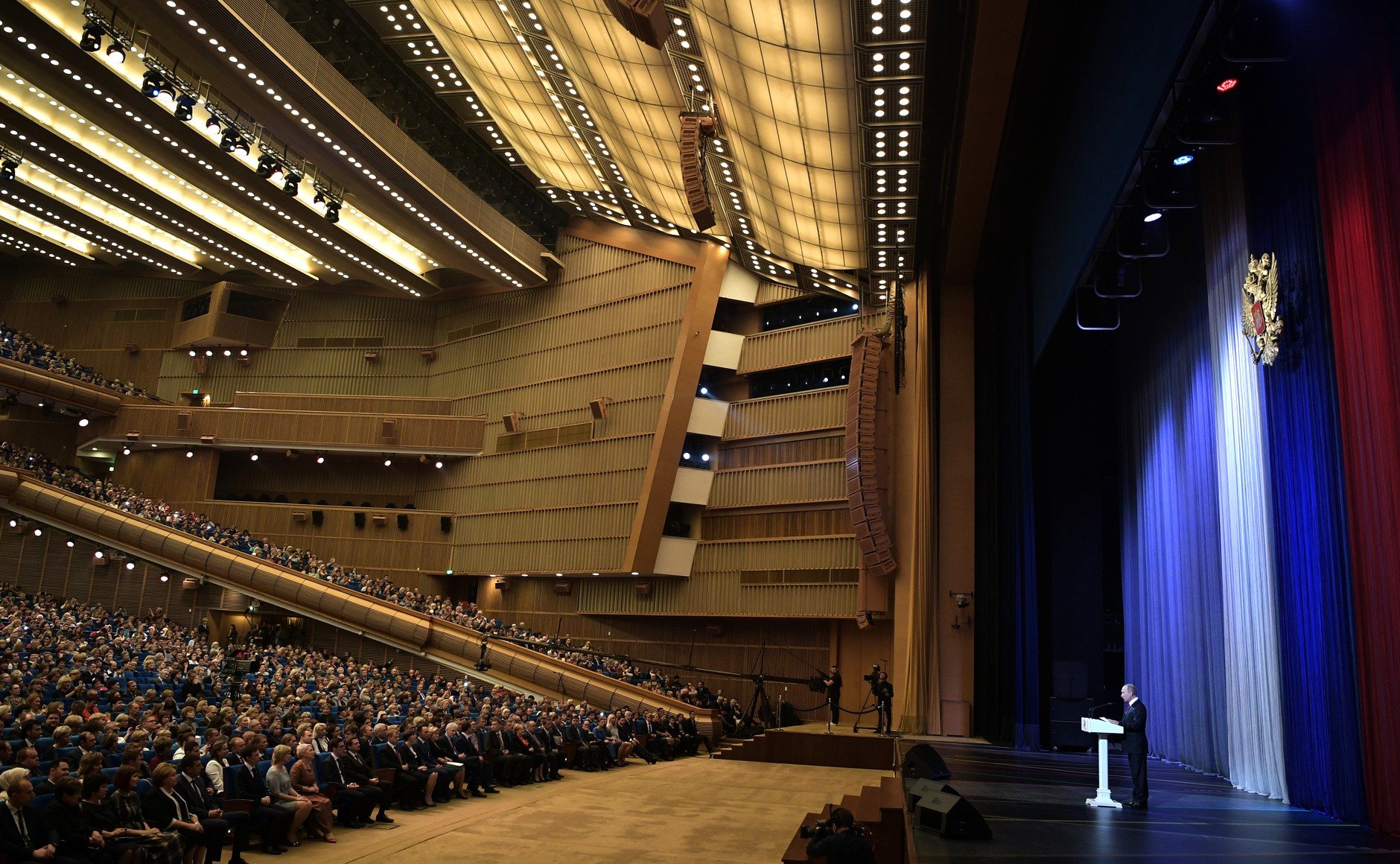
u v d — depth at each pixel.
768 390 28.53
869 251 22.02
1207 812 9.09
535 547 30.94
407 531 33.72
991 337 21.36
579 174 28.38
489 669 25.86
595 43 20.41
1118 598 19.81
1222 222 12.05
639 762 19.67
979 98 15.05
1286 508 10.10
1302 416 9.64
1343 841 7.14
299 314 37.69
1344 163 8.20
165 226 31.48
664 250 29.97
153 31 20.61
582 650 26.95
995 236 20.14
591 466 30.19
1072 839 7.04
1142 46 9.84
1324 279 9.01
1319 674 9.36
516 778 15.07
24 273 39.94
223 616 28.73
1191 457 13.87
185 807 8.29
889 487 22.67
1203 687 13.57
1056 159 15.08
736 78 18.12
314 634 28.00
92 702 13.41
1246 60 8.83
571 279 32.69
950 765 13.37
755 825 11.51
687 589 28.12
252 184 26.73
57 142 26.05
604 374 30.77
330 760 11.02
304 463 36.06
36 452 37.09
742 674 25.97
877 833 9.51
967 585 21.52
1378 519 7.88
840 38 15.56
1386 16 7.53
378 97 28.20
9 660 14.67
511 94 25.30
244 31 20.53
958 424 22.34
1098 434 19.06
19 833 6.76
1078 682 16.50
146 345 38.56
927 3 14.07
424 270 34.72
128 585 28.75
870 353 23.06
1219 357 12.29
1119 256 13.45
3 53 21.50
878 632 25.03
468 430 33.88
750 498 27.50
